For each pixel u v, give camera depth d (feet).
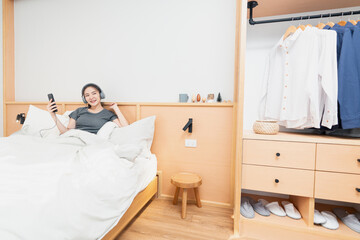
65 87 7.40
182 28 5.99
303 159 3.95
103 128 5.54
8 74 7.88
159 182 5.97
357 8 4.91
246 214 4.38
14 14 7.96
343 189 3.75
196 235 4.16
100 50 6.89
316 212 4.27
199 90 5.91
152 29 6.29
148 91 6.41
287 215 4.42
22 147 3.83
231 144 5.45
